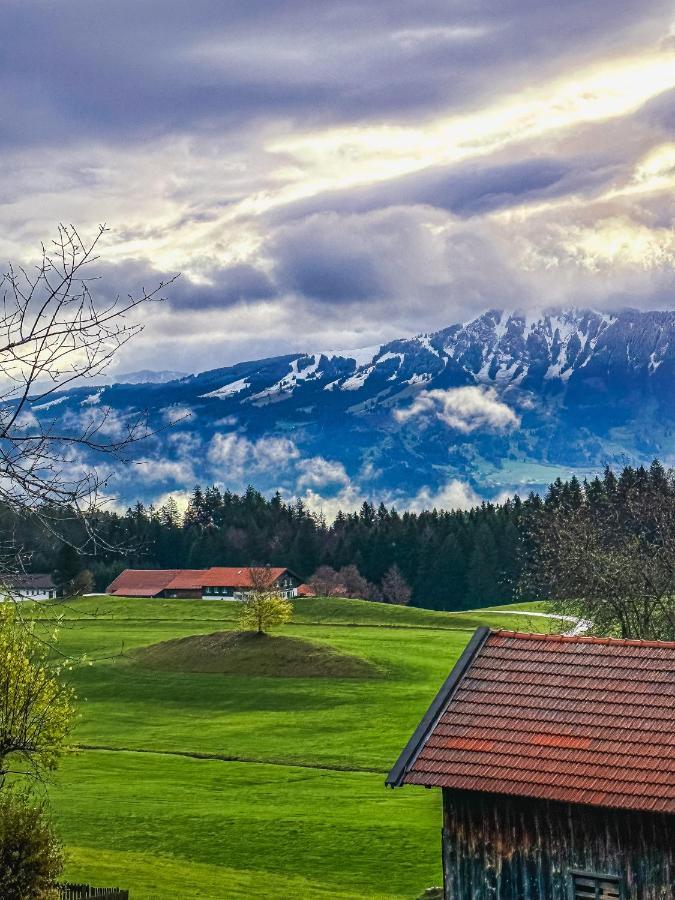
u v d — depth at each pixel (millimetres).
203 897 39906
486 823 24531
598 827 23375
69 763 72250
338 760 73875
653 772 23109
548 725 25188
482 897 24438
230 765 72375
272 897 40844
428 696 98562
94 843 51188
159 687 106000
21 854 28391
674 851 22609
